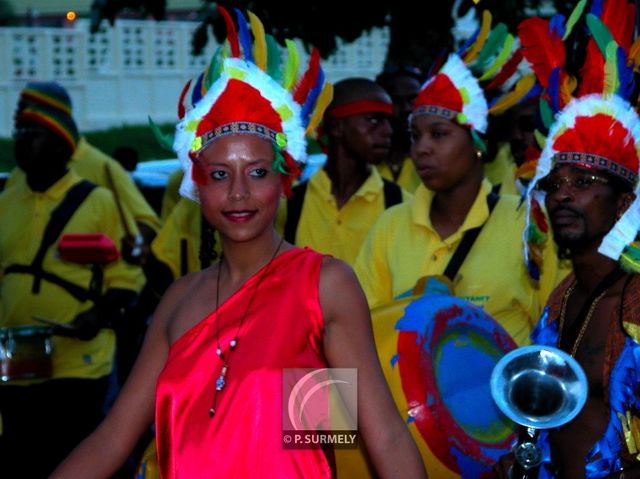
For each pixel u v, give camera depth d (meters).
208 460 3.63
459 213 5.92
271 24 9.68
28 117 7.43
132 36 23.66
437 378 4.86
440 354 4.93
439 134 5.88
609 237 4.13
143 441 7.86
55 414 7.47
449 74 5.92
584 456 4.17
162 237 7.38
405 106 8.88
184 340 3.77
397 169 9.07
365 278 6.15
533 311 5.77
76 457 3.92
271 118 3.83
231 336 3.71
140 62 23.81
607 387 4.12
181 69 24.22
